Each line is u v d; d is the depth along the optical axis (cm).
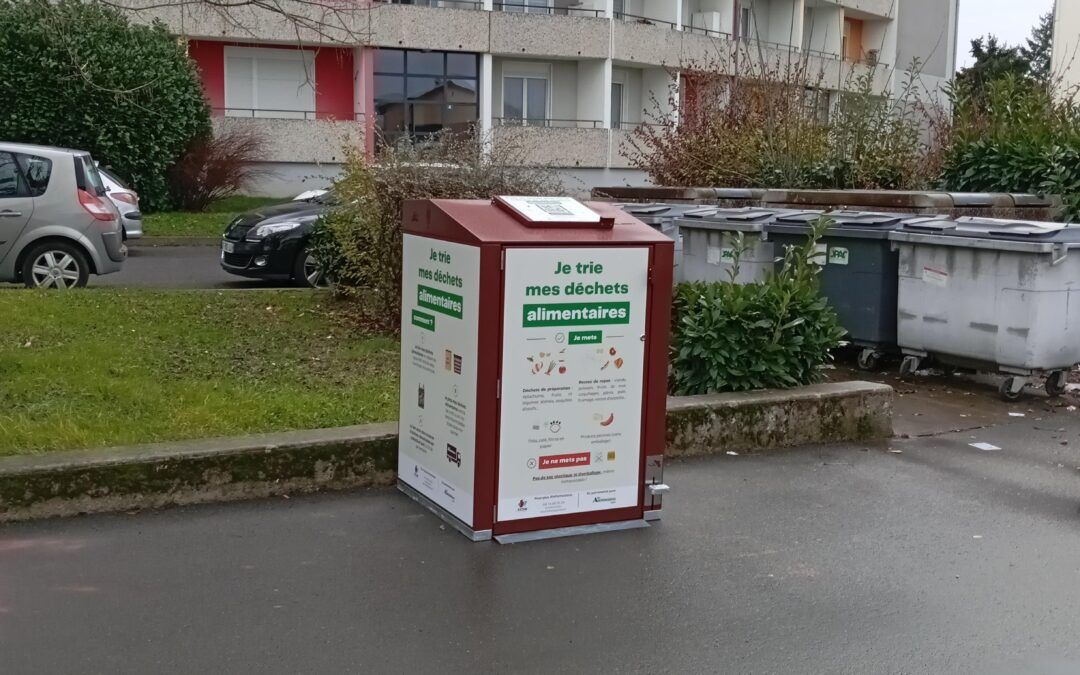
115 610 427
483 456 504
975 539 536
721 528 542
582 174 3100
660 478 546
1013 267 820
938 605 456
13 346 809
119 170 2314
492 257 490
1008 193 1231
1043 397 860
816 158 1509
